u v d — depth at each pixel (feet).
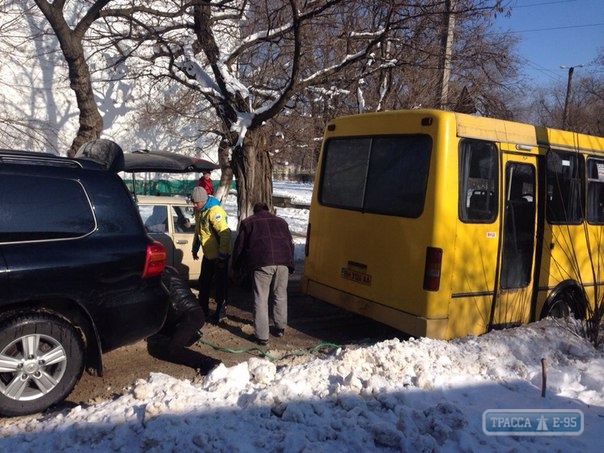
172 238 25.73
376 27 34.35
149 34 30.32
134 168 30.60
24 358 13.55
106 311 14.84
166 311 16.43
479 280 19.52
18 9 46.98
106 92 54.34
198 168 32.76
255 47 37.55
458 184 18.85
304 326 23.88
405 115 20.08
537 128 21.57
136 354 19.02
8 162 14.20
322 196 23.43
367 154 21.50
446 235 18.58
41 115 52.31
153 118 49.52
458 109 41.09
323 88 37.32
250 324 23.11
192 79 33.40
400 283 19.44
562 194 22.67
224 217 22.81
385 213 20.24
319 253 23.20
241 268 20.97
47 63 52.06
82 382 16.51
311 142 45.44
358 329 23.81
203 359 18.03
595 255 24.23
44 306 14.26
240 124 32.50
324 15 29.53
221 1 32.96
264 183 35.58
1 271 13.24
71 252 14.28
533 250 21.38
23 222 13.92
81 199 14.93
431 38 35.40
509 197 20.44
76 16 50.37
